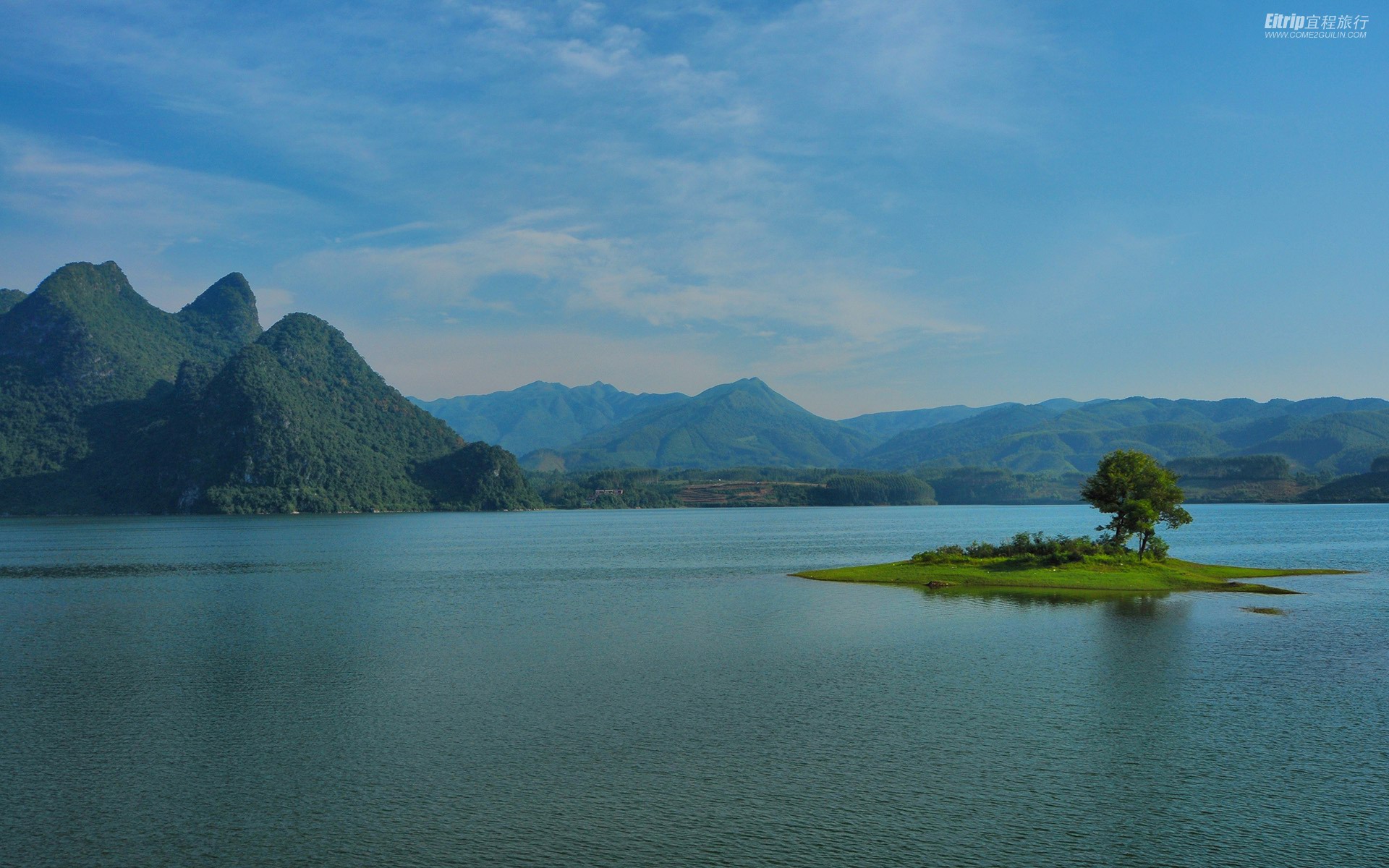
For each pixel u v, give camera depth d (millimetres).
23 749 44188
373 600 103625
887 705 50875
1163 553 118875
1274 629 75375
